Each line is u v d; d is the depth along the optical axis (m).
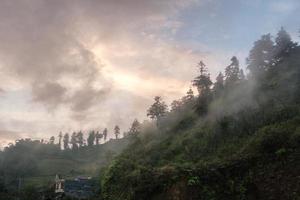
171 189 33.88
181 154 49.97
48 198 75.00
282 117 41.06
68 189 79.94
